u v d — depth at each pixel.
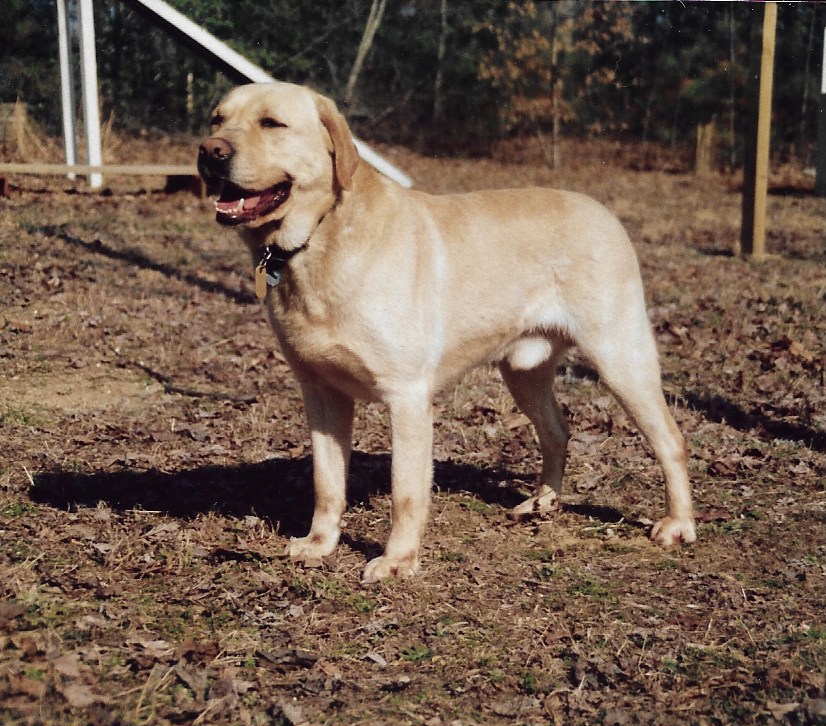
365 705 2.86
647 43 23.23
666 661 3.17
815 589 3.75
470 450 5.54
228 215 3.49
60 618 3.28
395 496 3.77
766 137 11.34
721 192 18.92
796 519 4.48
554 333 4.27
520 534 4.37
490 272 4.00
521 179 19.88
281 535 4.21
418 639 3.30
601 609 3.56
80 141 16.77
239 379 6.67
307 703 2.85
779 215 15.25
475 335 4.04
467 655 3.20
